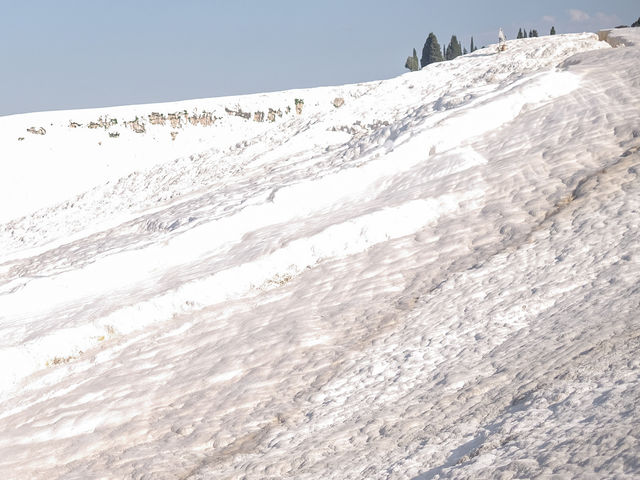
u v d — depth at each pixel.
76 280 22.48
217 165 40.09
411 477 8.95
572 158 19.56
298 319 16.70
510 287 14.89
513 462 7.73
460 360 12.79
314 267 19.20
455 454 9.15
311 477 10.16
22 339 18.95
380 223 19.55
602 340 11.03
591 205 16.86
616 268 13.94
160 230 27.67
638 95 21.92
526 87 24.70
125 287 21.38
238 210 24.36
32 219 42.09
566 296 13.70
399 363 13.52
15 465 13.90
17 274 29.12
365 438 11.02
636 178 17.28
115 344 18.14
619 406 8.20
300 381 14.12
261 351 15.73
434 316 14.89
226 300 18.92
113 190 43.31
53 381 17.19
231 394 14.41
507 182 19.73
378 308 16.16
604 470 6.77
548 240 16.17
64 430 14.76
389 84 38.25
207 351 16.52
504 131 23.12
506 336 13.09
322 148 33.75
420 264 17.52
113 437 14.06
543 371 10.74
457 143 23.47
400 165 23.70
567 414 8.70
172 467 12.27
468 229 18.28
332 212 22.11
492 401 10.54
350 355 14.50
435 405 11.33
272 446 11.94
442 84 34.53
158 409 14.69
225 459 11.95
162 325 18.52
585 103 22.61
